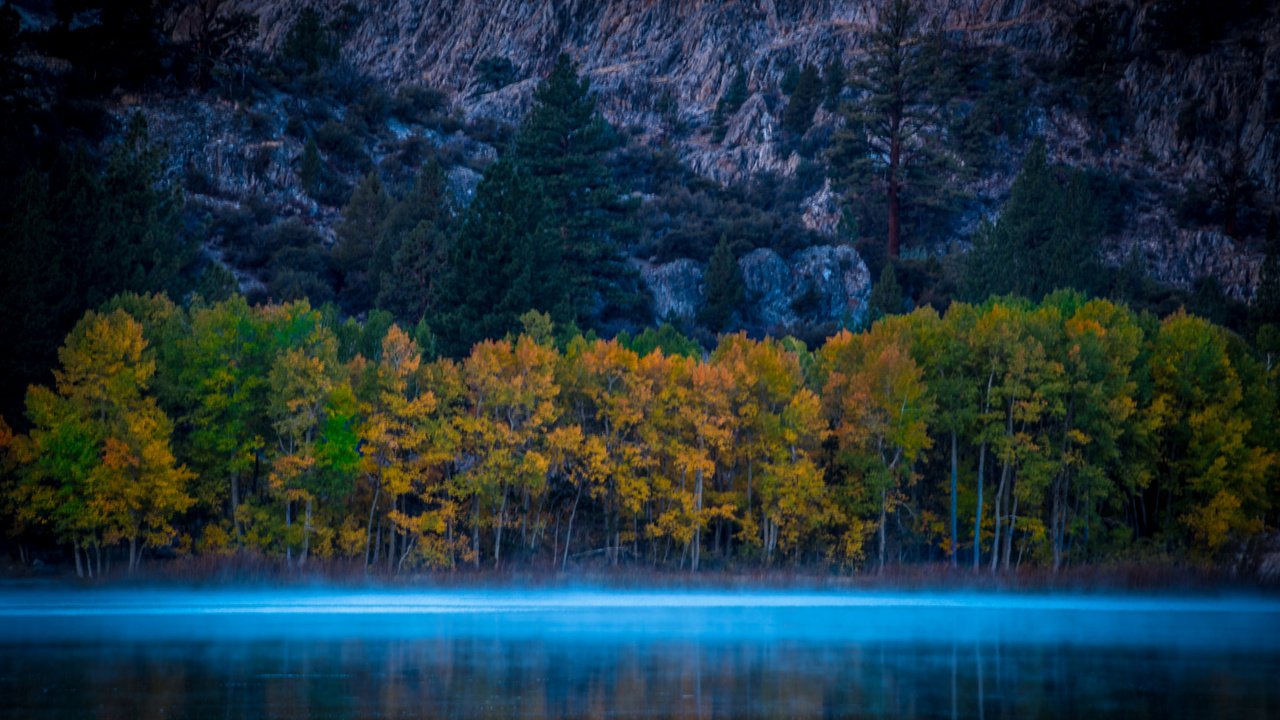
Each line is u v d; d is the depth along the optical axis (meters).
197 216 124.25
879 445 70.75
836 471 76.44
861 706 34.84
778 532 74.25
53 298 73.56
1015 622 55.78
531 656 43.19
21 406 70.69
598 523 76.06
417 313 104.62
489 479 67.31
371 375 69.44
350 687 36.56
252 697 34.84
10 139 97.56
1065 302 90.50
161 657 42.22
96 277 77.44
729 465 73.94
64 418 63.44
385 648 44.88
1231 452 73.88
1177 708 35.16
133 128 101.19
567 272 105.44
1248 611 61.66
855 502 72.25
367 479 71.56
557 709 33.66
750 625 53.31
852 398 70.44
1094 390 71.19
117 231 80.50
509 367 71.25
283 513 68.25
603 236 125.06
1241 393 78.06
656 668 40.78
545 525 74.06
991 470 76.94
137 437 63.03
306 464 64.00
